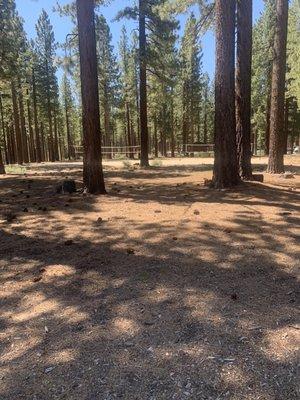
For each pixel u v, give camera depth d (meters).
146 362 2.66
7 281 4.26
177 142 58.88
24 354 2.83
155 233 5.78
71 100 53.19
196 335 2.97
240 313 3.29
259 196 8.40
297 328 3.02
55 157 47.19
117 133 65.31
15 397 2.36
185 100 43.22
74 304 3.62
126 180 12.91
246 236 5.45
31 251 5.25
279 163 13.54
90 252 5.09
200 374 2.50
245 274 4.14
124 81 44.12
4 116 42.28
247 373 2.49
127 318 3.29
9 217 7.20
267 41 24.30
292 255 4.64
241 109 10.75
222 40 8.78
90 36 8.79
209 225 6.07
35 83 37.75
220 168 9.57
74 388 2.42
